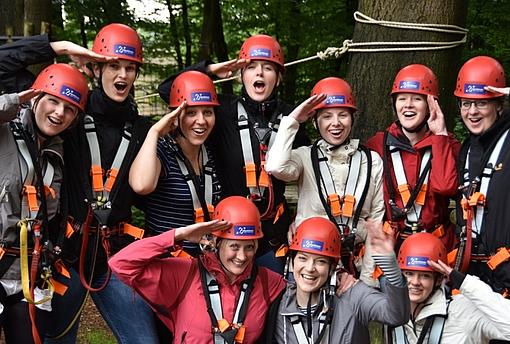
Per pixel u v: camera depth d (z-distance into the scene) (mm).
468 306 3869
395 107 4480
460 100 4227
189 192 4164
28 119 3840
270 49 4449
